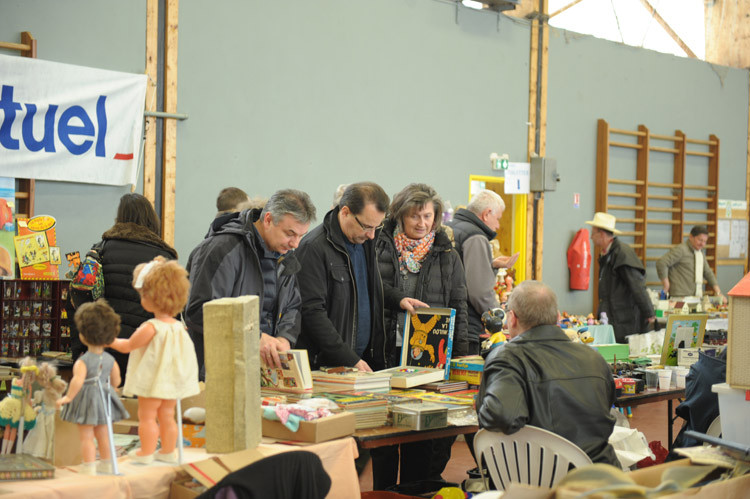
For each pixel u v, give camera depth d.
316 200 6.46
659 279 9.07
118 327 2.08
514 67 7.82
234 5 5.96
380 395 3.01
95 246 3.65
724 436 2.60
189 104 5.76
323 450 2.48
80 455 2.17
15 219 4.83
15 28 5.03
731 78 9.84
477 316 4.27
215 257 2.90
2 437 2.36
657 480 2.13
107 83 5.31
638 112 8.92
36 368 2.19
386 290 3.72
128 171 5.43
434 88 7.21
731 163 9.91
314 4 6.39
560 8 8.30
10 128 4.89
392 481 3.90
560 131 8.23
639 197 8.93
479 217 4.51
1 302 4.29
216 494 1.88
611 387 2.86
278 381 2.94
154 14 5.58
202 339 2.96
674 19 9.36
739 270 10.02
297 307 3.21
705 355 3.17
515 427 2.62
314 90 6.42
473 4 7.62
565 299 8.30
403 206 3.73
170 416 2.19
